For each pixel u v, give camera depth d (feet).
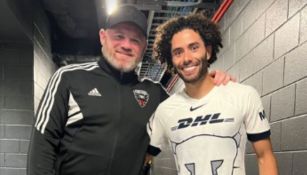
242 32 8.05
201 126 4.76
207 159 4.63
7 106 12.06
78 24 15.39
